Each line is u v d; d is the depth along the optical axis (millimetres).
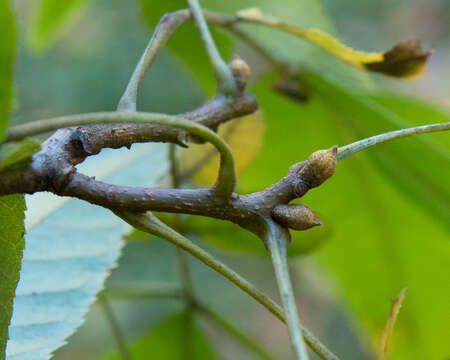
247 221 270
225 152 262
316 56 396
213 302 945
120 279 832
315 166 271
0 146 252
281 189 271
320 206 407
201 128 257
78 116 250
